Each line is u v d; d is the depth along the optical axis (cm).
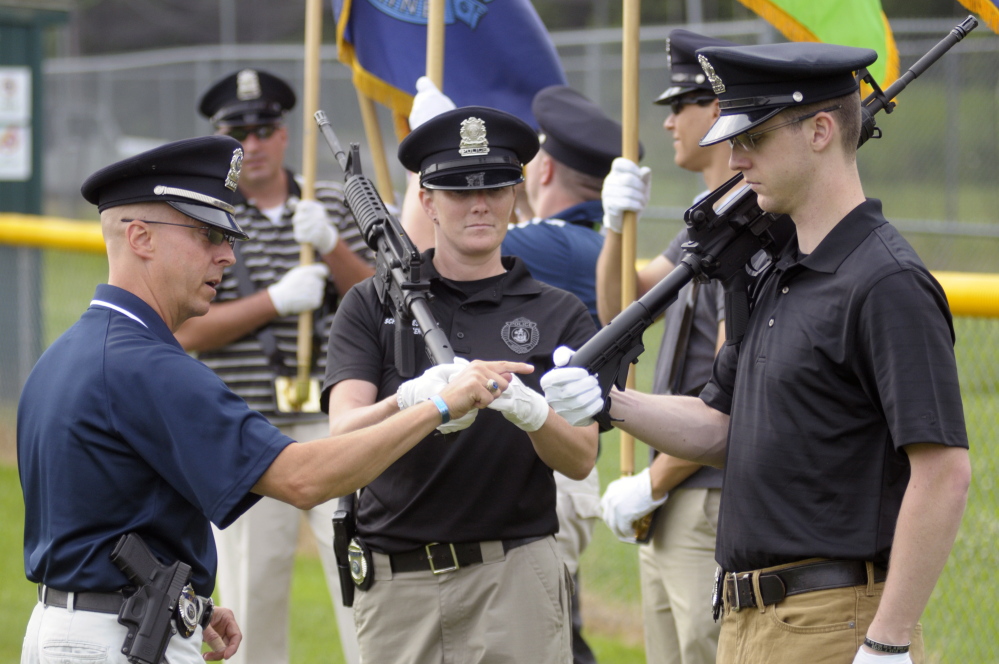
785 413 455
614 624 963
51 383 467
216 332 802
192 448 449
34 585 1051
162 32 3834
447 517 551
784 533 456
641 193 666
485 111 558
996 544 816
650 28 2273
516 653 546
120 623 449
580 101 784
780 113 443
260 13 3666
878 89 504
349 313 574
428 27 695
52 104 3312
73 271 2248
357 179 597
